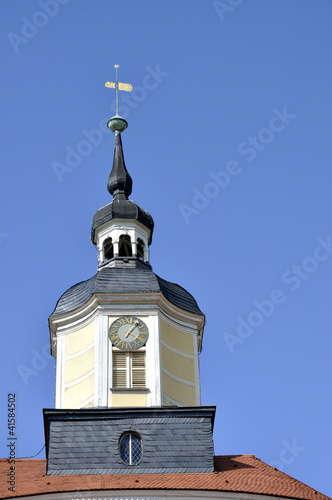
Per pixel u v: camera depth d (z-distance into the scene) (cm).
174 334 6381
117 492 5334
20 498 5288
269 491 5406
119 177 7069
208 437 5800
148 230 6894
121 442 5781
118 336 6222
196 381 6300
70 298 6500
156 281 6406
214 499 5341
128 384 6084
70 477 5594
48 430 5841
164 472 5678
